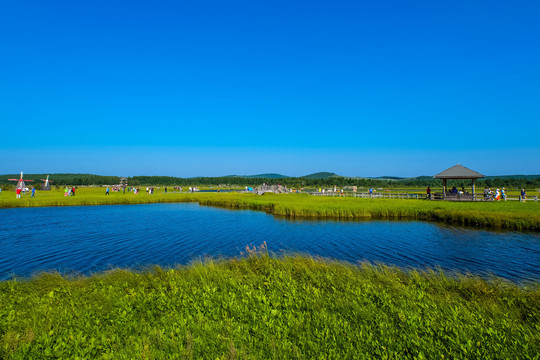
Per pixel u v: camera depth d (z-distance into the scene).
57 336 6.64
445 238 23.72
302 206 41.41
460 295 9.78
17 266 17.42
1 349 6.02
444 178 50.12
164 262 18.12
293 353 5.89
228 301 8.55
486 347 6.14
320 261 13.48
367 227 29.45
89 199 57.44
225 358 5.61
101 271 16.22
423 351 5.98
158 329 6.97
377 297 8.88
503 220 28.00
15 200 52.25
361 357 5.80
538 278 14.38
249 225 31.55
